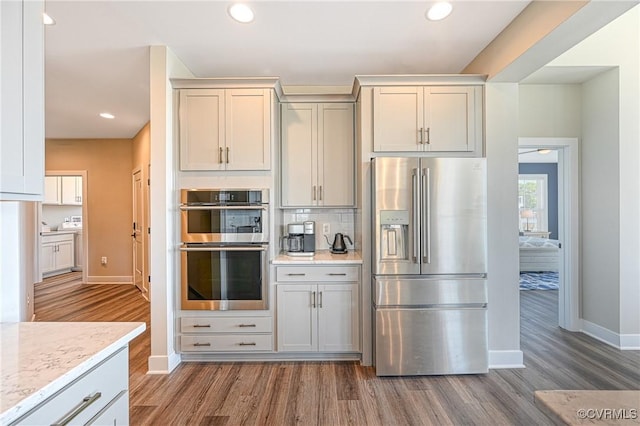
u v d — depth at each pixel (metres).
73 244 7.07
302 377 2.53
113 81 3.25
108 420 1.07
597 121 3.32
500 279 2.69
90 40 2.50
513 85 2.69
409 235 2.57
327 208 3.26
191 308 2.71
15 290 1.30
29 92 1.16
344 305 2.74
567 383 2.43
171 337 2.66
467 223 2.58
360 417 2.03
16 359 0.96
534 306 4.49
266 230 2.74
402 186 2.57
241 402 2.19
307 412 2.08
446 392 2.32
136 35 2.43
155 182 2.61
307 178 3.13
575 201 3.53
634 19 3.08
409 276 2.58
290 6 2.09
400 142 2.72
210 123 2.76
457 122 2.71
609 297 3.18
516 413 2.07
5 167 1.07
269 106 2.76
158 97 2.60
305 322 2.73
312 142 3.13
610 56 3.08
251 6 2.09
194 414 2.07
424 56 2.79
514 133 2.69
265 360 2.80
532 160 8.20
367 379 2.50
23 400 0.76
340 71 3.08
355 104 3.12
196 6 2.09
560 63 3.09
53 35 2.42
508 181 2.69
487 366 2.58
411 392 2.32
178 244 2.75
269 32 2.40
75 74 3.09
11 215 1.29
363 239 2.72
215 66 2.95
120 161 5.68
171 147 2.71
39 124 1.21
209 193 2.73
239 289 2.72
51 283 5.82
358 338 2.74
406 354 2.55
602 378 2.50
